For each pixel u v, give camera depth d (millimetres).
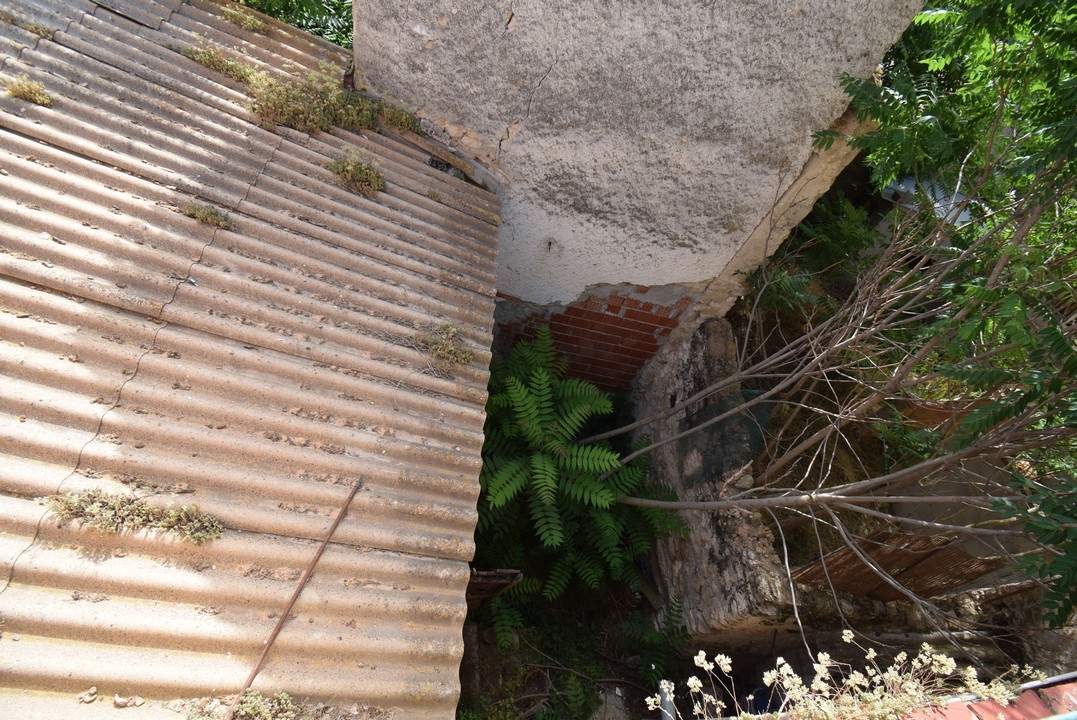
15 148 2180
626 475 4121
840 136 3207
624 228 3779
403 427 2229
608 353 5062
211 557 1674
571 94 3086
